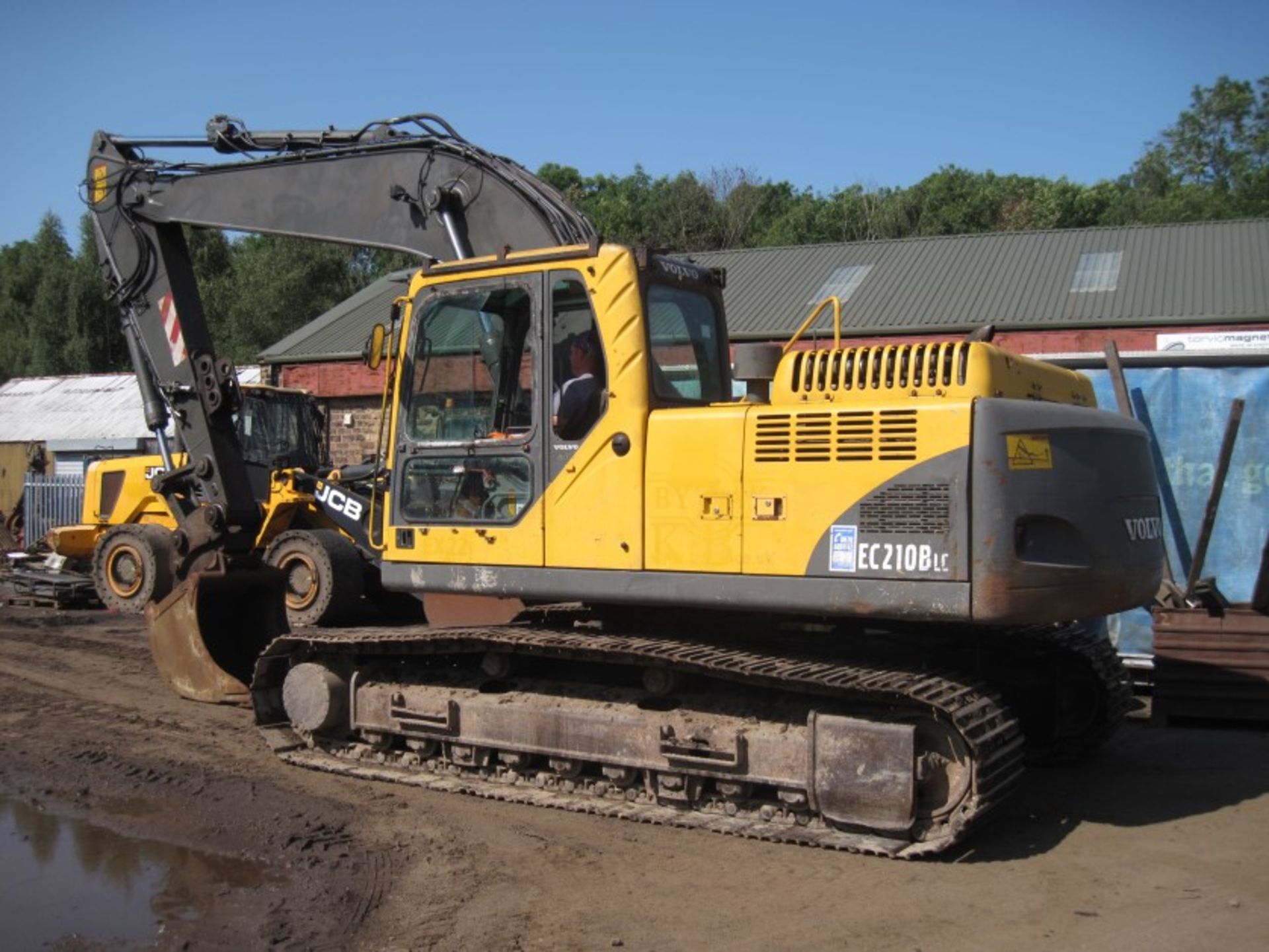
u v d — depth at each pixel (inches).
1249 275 650.8
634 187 1868.8
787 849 220.2
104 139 344.8
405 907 193.5
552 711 249.8
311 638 279.9
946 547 205.8
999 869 209.5
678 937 181.3
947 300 674.8
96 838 228.7
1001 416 206.7
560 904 194.4
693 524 226.2
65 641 459.5
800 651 244.8
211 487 333.4
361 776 268.4
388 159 300.8
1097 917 187.3
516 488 246.1
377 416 727.1
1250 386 357.4
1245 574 355.9
